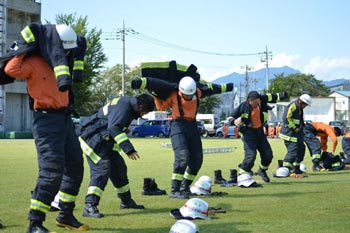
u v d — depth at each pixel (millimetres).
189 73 8641
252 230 5605
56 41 4965
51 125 5145
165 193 8648
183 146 8188
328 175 12227
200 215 6250
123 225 5938
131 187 9547
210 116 50531
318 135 13891
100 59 51688
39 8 47469
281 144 28203
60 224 5691
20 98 46500
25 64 5066
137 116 6465
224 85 8703
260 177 11508
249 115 9969
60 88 4824
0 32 43031
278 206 7289
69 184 5594
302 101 11812
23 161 15164
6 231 5520
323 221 6129
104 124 6688
